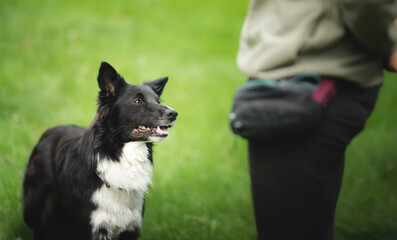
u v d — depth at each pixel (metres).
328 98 1.64
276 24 1.70
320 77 1.65
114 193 2.72
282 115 1.59
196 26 11.31
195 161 4.72
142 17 10.91
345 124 1.72
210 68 8.35
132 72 7.05
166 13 11.67
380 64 1.78
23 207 3.15
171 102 6.38
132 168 2.79
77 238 2.76
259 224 1.97
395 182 4.85
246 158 5.08
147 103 2.84
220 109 6.53
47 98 5.87
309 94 1.60
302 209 1.81
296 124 1.59
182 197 3.98
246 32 1.84
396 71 1.72
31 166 3.14
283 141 1.73
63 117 5.45
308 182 1.75
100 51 7.90
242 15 13.16
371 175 4.86
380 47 1.57
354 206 4.20
